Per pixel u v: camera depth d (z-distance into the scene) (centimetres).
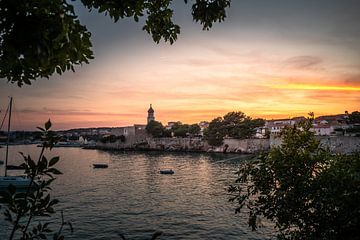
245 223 2953
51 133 288
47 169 286
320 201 591
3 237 2347
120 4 378
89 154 15738
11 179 3838
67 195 4481
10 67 296
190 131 19312
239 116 15688
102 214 3362
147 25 525
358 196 548
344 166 625
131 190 4984
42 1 275
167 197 4369
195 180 6131
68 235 2617
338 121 15512
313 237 614
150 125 19688
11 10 259
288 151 712
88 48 333
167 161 10938
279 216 680
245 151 14575
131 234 2692
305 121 739
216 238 2586
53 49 296
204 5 476
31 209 287
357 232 564
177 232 2755
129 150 18575
